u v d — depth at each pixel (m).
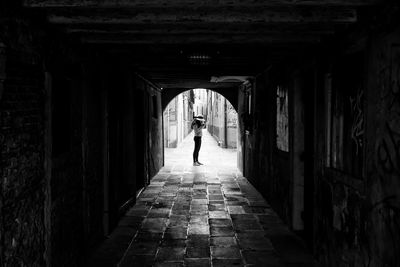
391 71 3.23
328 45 4.89
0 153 3.04
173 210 8.49
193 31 4.54
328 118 4.99
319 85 5.32
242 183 11.86
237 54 6.44
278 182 7.97
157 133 13.99
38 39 3.81
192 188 11.05
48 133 4.02
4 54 3.10
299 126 6.59
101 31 4.49
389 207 3.28
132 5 3.34
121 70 7.97
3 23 3.10
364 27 3.77
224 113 23.45
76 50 5.04
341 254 4.50
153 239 6.52
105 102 6.39
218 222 7.55
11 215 3.22
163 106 15.58
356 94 4.11
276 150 8.12
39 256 3.83
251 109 11.45
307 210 6.35
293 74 6.60
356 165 4.12
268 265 5.41
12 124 3.26
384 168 3.37
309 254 5.82
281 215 7.70
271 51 6.13
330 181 4.88
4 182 3.11
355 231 4.08
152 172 12.64
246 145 12.66
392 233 3.23
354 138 4.17
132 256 5.75
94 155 5.96
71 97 4.87
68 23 3.99
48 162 4.02
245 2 3.26
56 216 4.31
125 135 8.91
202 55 6.10
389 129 3.27
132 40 5.09
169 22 3.91
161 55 6.75
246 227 7.20
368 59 3.67
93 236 5.91
